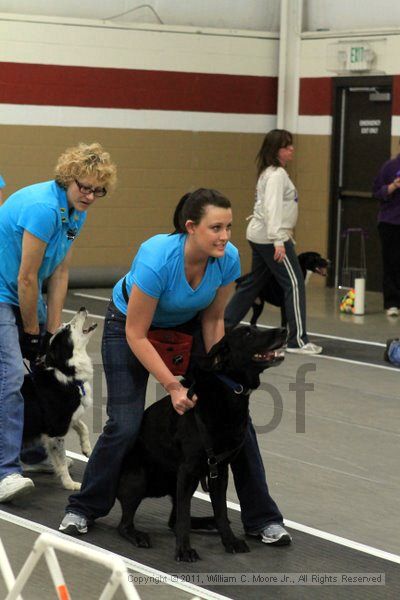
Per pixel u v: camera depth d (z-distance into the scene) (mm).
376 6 17094
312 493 6930
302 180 18516
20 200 6555
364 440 8281
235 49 18297
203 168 18312
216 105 18266
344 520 6395
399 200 14781
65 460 6918
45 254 6586
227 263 5652
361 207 17719
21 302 6562
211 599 5105
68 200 6527
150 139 17781
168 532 6113
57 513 6406
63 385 6734
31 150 16922
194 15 18047
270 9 18641
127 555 5688
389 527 6285
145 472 5875
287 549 5863
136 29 17406
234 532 6125
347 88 17656
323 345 12492
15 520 6254
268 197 11516
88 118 17250
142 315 5527
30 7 16781
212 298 5703
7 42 16500
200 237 5363
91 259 17625
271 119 18859
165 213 18125
